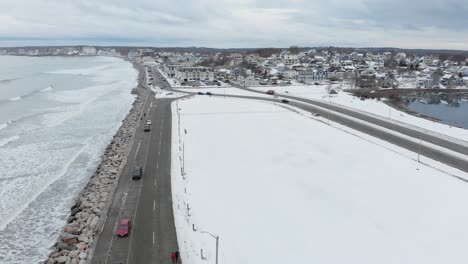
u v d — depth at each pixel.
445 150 57.28
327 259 28.89
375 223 34.62
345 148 57.06
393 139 63.06
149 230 32.09
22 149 60.50
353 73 168.38
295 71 174.50
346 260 28.86
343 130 69.06
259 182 43.22
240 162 49.91
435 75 166.38
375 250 30.33
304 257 29.02
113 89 135.50
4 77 180.12
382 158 52.62
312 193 40.59
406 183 43.72
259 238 31.33
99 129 74.44
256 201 38.25
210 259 28.08
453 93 150.00
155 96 110.12
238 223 33.66
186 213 35.16
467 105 123.62
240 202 37.91
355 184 43.19
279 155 52.91
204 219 34.09
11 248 32.66
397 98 127.94
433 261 29.06
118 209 35.97
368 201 38.94
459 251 30.39
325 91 128.62
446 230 33.56
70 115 87.19
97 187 42.47
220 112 84.81
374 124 74.75
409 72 196.75
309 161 50.59
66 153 58.88
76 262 28.03
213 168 47.47
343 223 34.44
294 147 56.97
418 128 72.69
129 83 156.38
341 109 91.12
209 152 54.00
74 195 43.44
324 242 31.20
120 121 81.38
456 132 72.81
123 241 30.38
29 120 81.12
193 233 31.66
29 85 146.12
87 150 60.56
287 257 28.91
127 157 51.62
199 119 76.75
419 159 52.66
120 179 43.66
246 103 98.56
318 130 68.56
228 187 41.53
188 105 93.94
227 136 63.03
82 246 29.98
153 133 65.06
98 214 35.53
